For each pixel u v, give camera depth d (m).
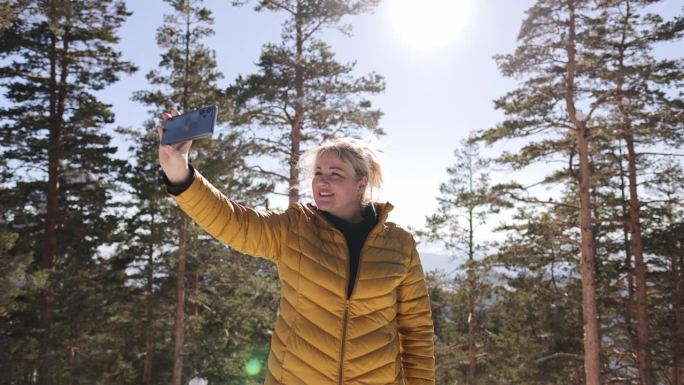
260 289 16.11
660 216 15.62
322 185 2.04
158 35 16.86
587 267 13.55
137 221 18.89
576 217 16.11
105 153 17.11
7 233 11.16
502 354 17.92
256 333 18.55
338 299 1.91
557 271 16.86
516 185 13.62
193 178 1.70
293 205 2.04
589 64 12.62
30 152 15.91
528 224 15.33
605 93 12.87
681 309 15.80
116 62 17.39
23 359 13.73
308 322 1.90
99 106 16.94
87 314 15.63
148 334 20.78
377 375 1.91
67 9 15.17
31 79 16.64
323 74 14.58
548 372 15.90
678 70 12.33
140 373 22.50
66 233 16.86
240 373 18.22
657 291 16.84
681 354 14.80
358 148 2.12
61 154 16.36
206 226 1.79
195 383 16.34
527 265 15.55
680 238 15.06
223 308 17.41
